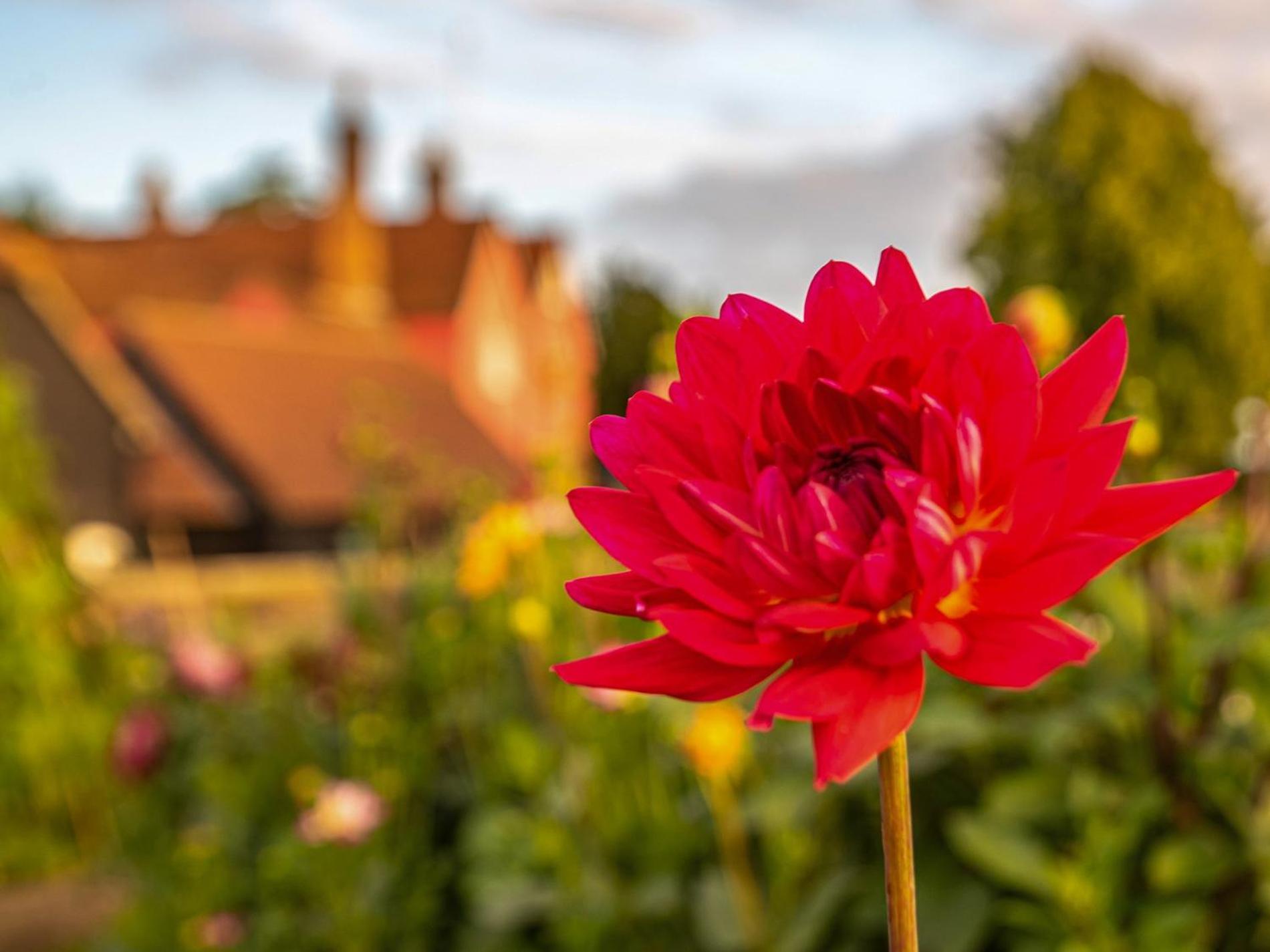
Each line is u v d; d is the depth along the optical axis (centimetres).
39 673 570
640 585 83
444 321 3300
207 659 418
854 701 70
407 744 360
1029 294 243
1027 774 216
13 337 1906
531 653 304
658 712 262
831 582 77
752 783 271
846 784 230
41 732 564
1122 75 2522
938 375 80
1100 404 80
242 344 2438
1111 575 232
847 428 82
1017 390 77
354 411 475
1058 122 2498
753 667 74
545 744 305
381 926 316
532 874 294
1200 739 216
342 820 316
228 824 388
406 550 439
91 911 475
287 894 357
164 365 2253
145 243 3362
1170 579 262
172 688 461
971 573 72
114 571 873
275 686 422
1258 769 219
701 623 74
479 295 3378
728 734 232
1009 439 77
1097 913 193
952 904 216
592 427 88
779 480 77
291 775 391
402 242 3428
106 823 512
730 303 90
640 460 87
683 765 300
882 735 68
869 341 85
